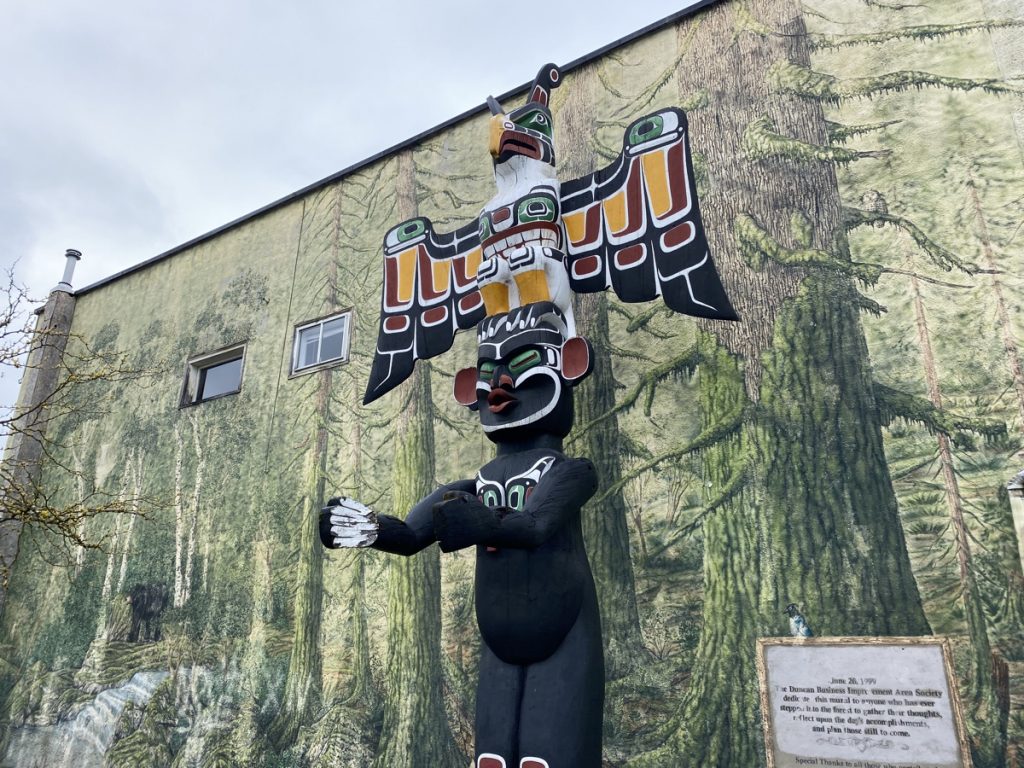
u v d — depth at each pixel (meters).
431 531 3.67
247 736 6.40
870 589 4.20
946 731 3.73
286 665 6.46
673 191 4.26
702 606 4.62
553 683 3.28
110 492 8.59
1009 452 4.08
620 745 4.60
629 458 5.17
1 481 9.07
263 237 8.59
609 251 4.41
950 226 4.59
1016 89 4.62
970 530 4.06
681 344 5.22
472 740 5.29
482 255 4.59
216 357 8.49
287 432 7.35
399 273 5.42
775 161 5.27
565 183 4.68
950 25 4.94
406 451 6.44
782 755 4.05
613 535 5.05
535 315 3.93
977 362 4.30
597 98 6.27
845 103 5.14
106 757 7.13
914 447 4.33
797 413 4.70
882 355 4.57
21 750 7.77
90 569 8.29
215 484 7.68
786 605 4.38
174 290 9.24
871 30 5.19
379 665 5.96
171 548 7.71
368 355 7.05
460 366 6.37
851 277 4.80
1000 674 3.78
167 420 8.48
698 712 4.43
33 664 8.20
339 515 3.26
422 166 7.38
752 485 4.70
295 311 7.87
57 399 9.65
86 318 10.19
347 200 7.91
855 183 4.96
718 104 5.64
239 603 6.98
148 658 7.34
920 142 4.82
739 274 5.16
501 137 4.38
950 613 3.98
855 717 3.95
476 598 3.54
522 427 3.78
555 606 3.34
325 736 5.97
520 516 3.18
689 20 5.99
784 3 5.57
